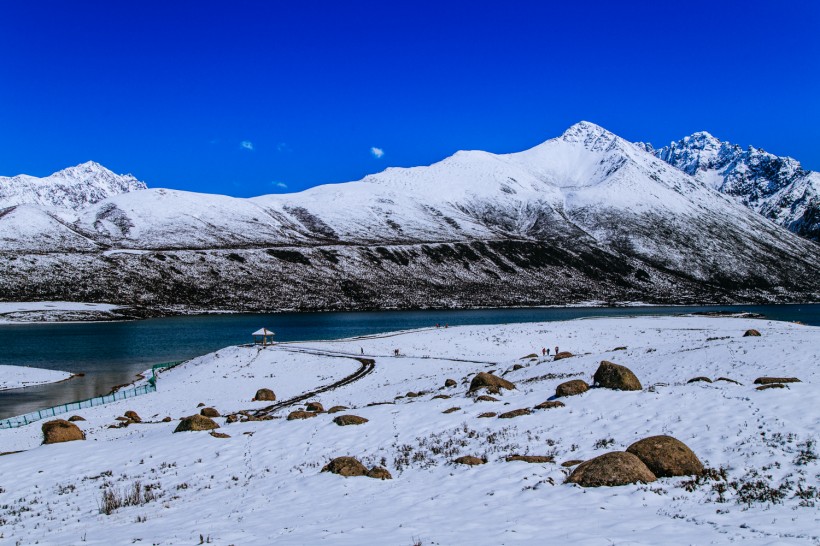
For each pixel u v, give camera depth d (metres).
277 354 61.38
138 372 58.28
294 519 12.52
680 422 17.80
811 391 18.80
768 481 12.89
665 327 76.69
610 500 12.34
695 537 9.75
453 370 46.66
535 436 18.36
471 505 12.66
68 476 19.09
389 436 20.77
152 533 11.99
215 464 19.31
